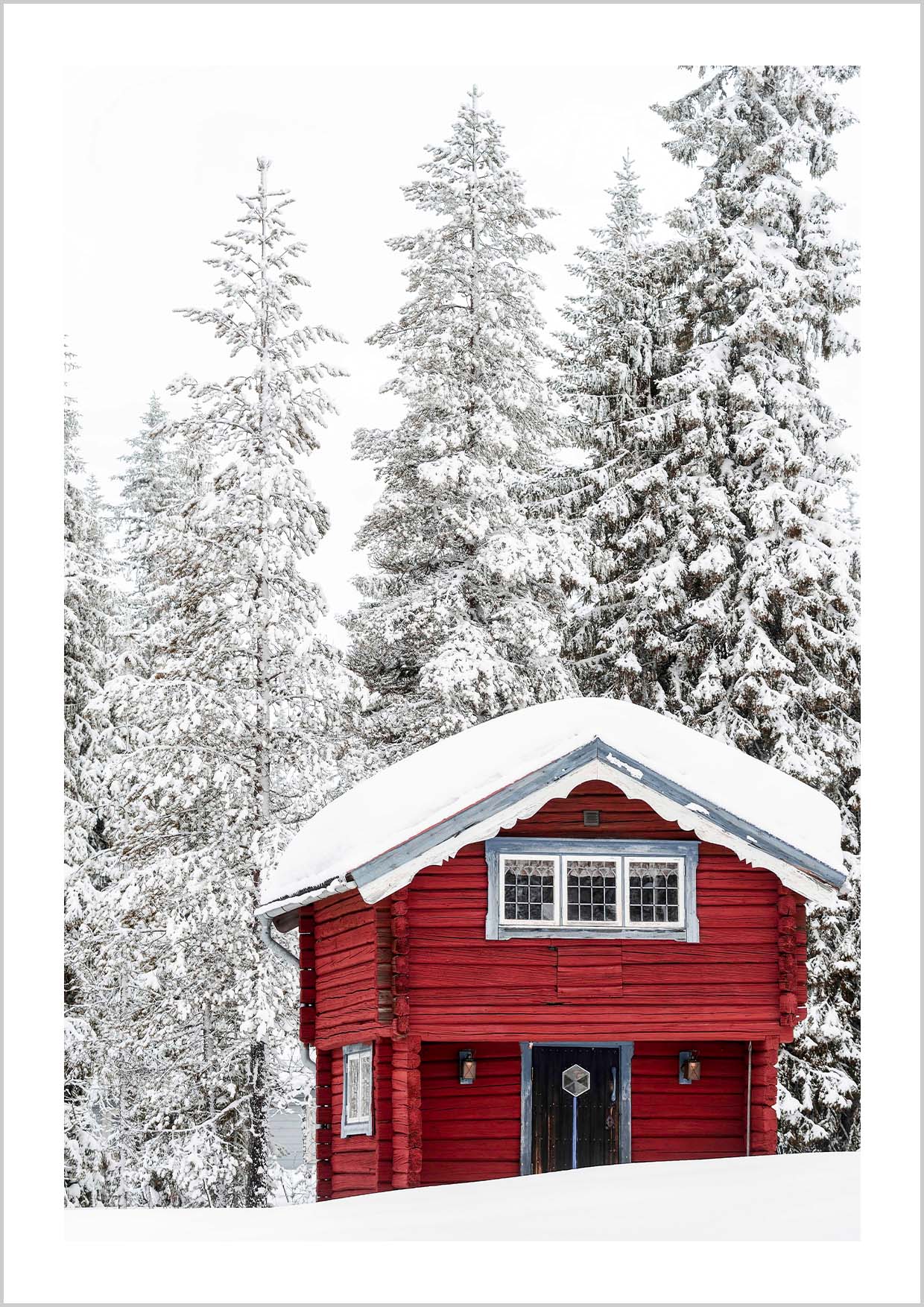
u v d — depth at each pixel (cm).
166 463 5122
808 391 3434
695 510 3419
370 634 3316
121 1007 3161
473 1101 1942
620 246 3956
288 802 2928
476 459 3316
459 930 1858
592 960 1877
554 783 1861
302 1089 3008
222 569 2936
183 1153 2877
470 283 3388
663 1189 1507
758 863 1900
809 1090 3000
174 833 2919
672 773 1888
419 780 2052
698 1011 1895
